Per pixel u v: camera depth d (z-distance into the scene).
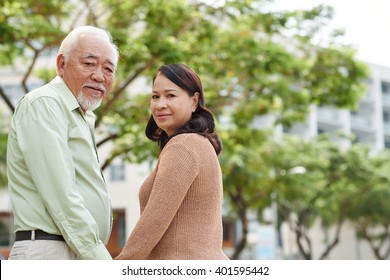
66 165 3.85
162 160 3.89
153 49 13.70
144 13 14.74
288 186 29.66
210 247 3.86
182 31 15.05
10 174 3.98
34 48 14.32
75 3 16.69
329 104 16.95
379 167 33.69
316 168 30.53
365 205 36.81
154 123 4.39
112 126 15.65
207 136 4.04
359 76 16.59
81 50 4.12
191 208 3.87
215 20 15.75
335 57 16.52
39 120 3.86
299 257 54.19
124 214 46.41
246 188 28.22
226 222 53.25
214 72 15.50
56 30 13.86
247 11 15.42
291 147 31.19
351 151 32.91
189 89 4.07
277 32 15.91
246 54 15.61
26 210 3.87
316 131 59.03
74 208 3.76
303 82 16.88
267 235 35.88
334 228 58.25
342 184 34.78
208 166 3.90
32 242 3.83
